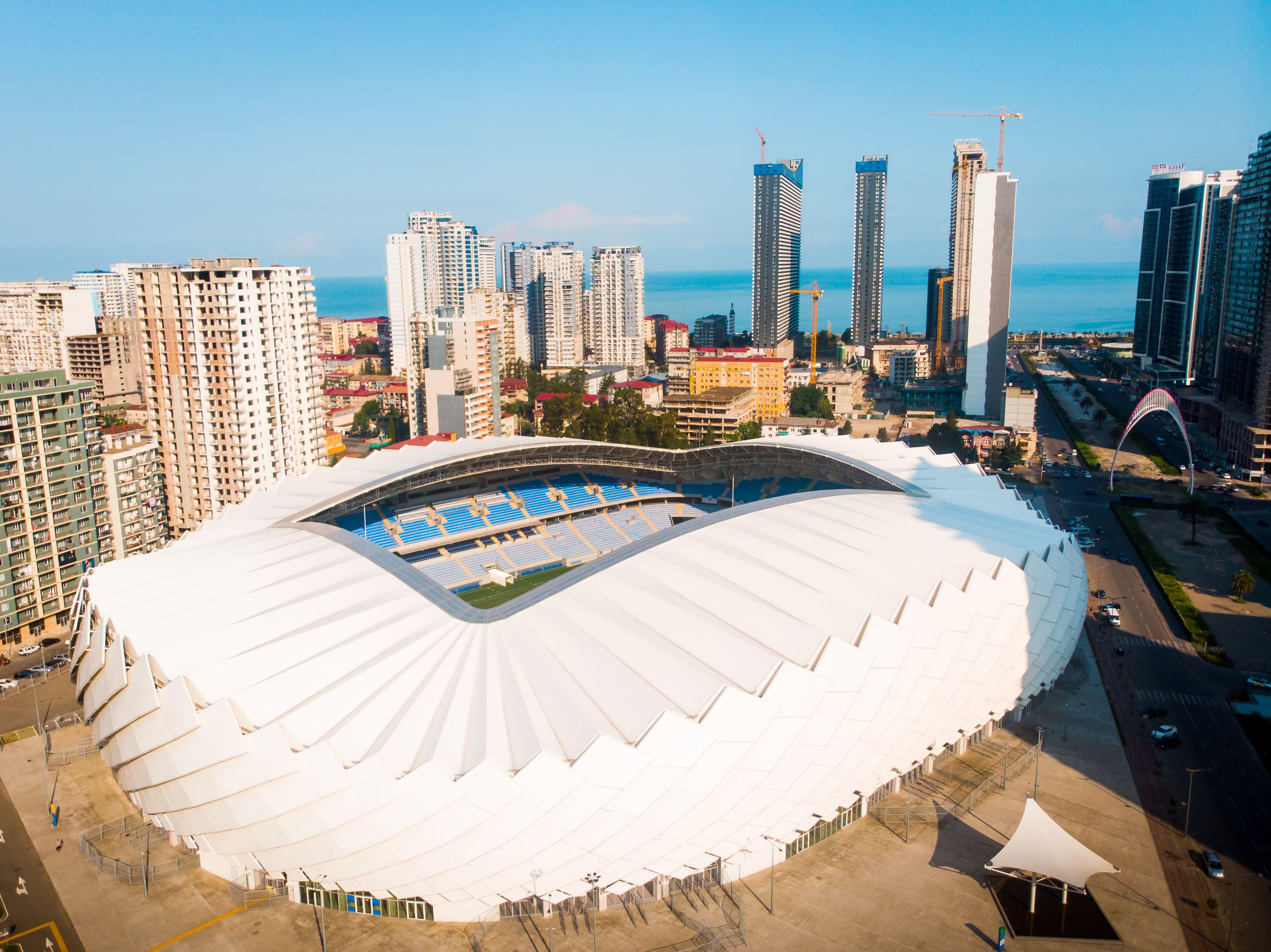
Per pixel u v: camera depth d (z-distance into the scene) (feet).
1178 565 582.35
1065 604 350.23
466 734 241.14
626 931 247.29
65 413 474.49
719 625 285.43
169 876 274.36
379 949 240.94
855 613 293.64
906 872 271.49
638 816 234.79
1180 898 260.21
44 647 458.50
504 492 590.55
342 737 239.71
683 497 620.49
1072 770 330.54
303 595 309.22
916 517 383.45
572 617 290.76
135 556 374.63
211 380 583.99
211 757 238.68
